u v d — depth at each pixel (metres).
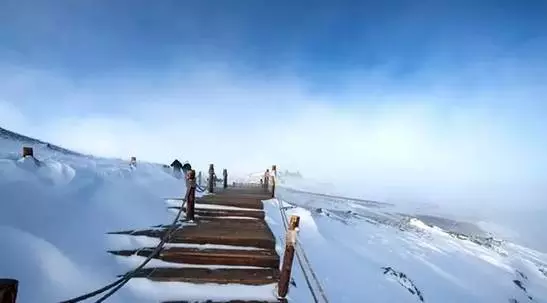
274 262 6.34
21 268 4.50
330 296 7.84
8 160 6.71
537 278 23.58
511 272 21.94
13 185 5.84
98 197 7.59
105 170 9.79
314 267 9.23
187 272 5.82
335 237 14.94
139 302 4.93
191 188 8.61
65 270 4.93
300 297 5.93
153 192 10.62
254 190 17.52
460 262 20.08
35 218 5.61
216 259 6.27
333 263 10.31
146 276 5.55
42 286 4.48
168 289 5.36
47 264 4.84
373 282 10.33
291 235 5.23
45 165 7.50
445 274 16.52
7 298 2.13
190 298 5.18
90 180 8.06
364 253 14.27
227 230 7.68
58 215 6.07
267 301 5.24
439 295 13.13
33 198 5.95
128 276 4.98
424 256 18.55
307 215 12.93
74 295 4.62
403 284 11.68
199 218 9.07
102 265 5.57
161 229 7.37
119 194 8.34
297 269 8.09
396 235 22.16
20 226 5.23
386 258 15.05
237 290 5.50
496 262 23.67
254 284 5.68
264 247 7.00
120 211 7.60
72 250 5.52
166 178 13.41
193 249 6.49
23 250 4.77
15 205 5.51
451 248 23.64
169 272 5.77
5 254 4.53
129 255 6.14
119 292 4.97
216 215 9.54
